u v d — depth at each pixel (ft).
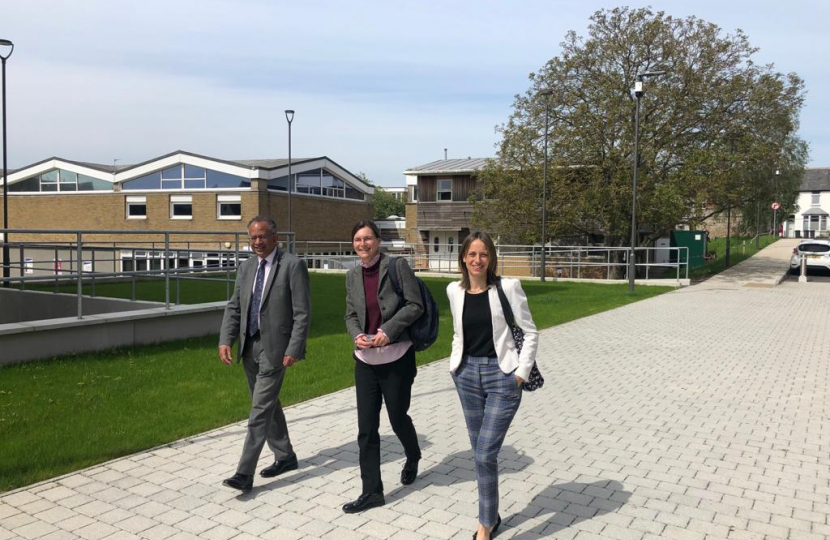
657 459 16.84
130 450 16.97
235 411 20.44
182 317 32.63
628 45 78.74
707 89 77.82
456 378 12.62
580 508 13.79
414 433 14.83
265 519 13.16
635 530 12.76
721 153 76.54
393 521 13.11
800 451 17.52
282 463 15.75
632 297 60.85
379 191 274.16
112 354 28.17
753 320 44.91
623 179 76.38
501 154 84.79
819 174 239.50
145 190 113.19
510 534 12.57
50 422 18.81
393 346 13.88
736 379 26.43
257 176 106.42
